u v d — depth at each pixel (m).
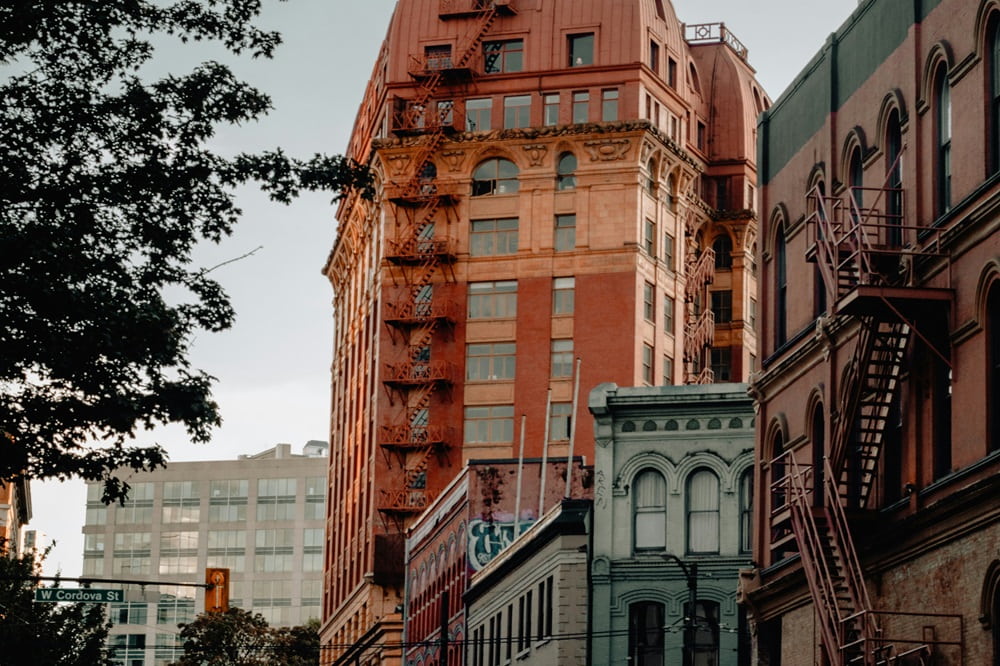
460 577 86.69
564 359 125.75
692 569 60.56
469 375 126.88
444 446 125.69
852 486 45.56
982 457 38.44
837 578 44.16
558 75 130.50
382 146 130.62
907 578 41.66
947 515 39.44
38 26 37.88
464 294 128.25
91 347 36.59
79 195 37.62
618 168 127.56
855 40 47.22
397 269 129.50
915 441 41.47
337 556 145.25
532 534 69.12
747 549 64.75
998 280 38.22
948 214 40.38
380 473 127.12
